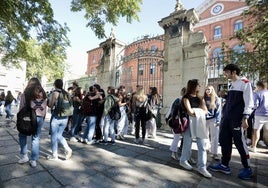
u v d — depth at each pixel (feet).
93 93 17.26
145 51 29.99
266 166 12.84
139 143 18.15
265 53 20.68
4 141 16.56
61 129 12.64
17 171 10.32
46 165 11.43
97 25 19.51
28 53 21.53
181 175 10.90
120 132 19.79
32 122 10.80
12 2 14.92
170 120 12.56
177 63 25.34
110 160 12.91
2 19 16.34
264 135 7.82
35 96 11.18
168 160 13.39
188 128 11.82
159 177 10.48
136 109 18.40
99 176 10.23
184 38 25.40
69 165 11.62
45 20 18.03
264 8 22.06
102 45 37.19
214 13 84.79
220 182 10.16
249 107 10.50
